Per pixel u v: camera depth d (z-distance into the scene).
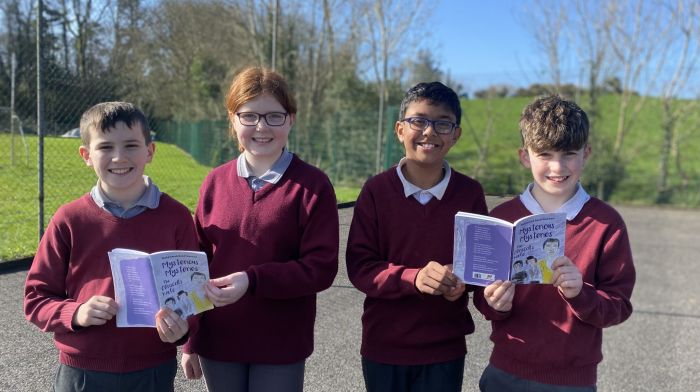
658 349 4.14
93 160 1.83
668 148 15.91
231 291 1.74
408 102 2.09
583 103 16.55
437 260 2.08
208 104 17.00
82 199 1.89
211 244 2.05
